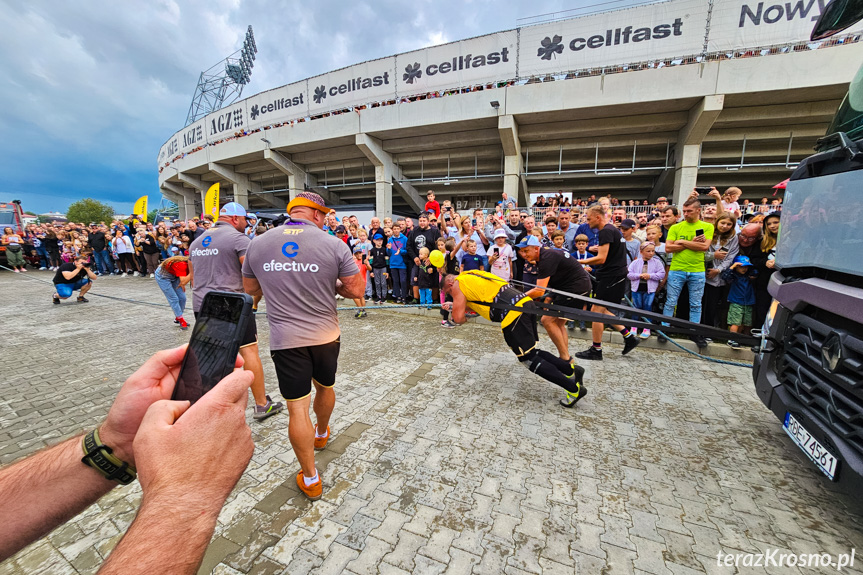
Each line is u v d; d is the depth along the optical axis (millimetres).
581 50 11883
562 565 1593
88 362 4172
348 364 4035
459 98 13703
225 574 1546
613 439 2578
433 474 2193
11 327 5766
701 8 10523
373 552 1656
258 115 18656
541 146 14789
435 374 3744
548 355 2953
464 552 1657
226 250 2926
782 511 1911
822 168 1920
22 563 1634
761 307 4219
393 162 17594
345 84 15734
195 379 679
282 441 2557
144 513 451
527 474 2197
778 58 10148
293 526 1805
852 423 1625
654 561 1612
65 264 7523
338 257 2061
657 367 3938
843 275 1775
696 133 11938
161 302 7777
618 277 4000
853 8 1898
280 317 1962
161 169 29562
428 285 6352
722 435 2629
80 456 646
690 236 4234
